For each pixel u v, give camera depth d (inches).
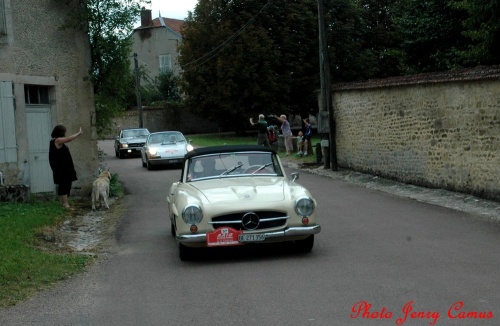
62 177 548.4
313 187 673.6
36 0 584.4
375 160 738.2
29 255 343.3
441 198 544.4
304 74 1839.3
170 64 2598.4
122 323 233.0
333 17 1859.0
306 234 326.6
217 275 301.6
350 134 813.2
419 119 623.5
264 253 350.3
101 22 659.4
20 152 559.8
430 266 297.0
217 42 1763.0
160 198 647.1
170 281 295.4
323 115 840.9
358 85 778.8
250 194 334.0
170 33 2588.6
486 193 512.7
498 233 375.9
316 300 247.0
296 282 278.1
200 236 319.9
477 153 524.1
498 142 494.0
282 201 327.6
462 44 1022.4
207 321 227.9
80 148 632.4
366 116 756.6
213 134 2160.4
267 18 1781.5
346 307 235.5
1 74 540.7
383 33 1975.9
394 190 623.2
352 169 813.9
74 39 622.8
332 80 1883.6
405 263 306.0
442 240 361.4
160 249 381.1
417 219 442.0
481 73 524.7
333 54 1830.7
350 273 290.5
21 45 565.9
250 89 1766.7
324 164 869.2
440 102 580.7
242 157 387.5
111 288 288.0
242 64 1733.5
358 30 1913.1
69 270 324.8
